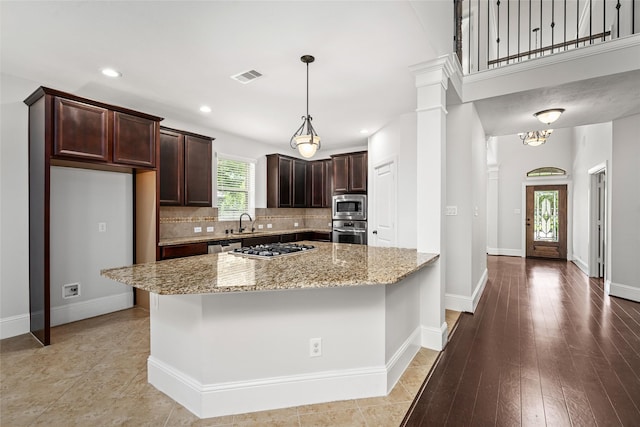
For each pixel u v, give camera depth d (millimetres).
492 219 8438
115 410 1855
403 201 4023
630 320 3350
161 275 1854
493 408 1875
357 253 2771
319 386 1939
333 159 5820
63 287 3275
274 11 2010
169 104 3746
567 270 6195
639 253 4035
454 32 3178
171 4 1936
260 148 5777
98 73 2900
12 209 2926
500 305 3893
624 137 4164
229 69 2828
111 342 2818
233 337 1822
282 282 1646
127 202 3777
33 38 2311
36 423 1738
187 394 1868
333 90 3320
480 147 4352
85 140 2939
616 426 1711
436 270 2680
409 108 3889
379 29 2209
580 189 6559
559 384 2123
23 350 2646
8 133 2904
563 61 2973
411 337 2498
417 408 1884
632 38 2695
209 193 4516
